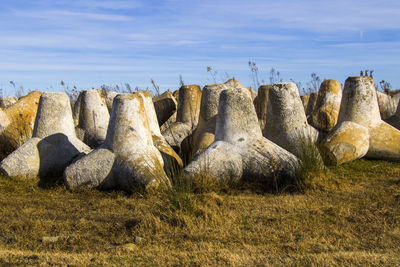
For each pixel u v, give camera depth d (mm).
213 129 7445
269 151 6027
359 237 3908
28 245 3902
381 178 6105
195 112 8641
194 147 7141
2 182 6176
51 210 5043
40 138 6645
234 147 6102
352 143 6949
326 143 6973
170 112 9617
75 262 3385
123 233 4129
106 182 5875
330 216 4484
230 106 6254
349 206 4777
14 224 4449
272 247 3680
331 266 3174
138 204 5145
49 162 6535
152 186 5574
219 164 5910
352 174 6379
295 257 3383
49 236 4109
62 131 6805
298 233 4031
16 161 6312
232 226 4250
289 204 4926
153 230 4156
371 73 7695
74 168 5914
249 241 3855
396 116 8680
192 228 4152
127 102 6062
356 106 7543
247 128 6211
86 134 7949
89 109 8016
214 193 5297
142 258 3457
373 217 4406
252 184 5828
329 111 8516
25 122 8000
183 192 4680
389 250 3557
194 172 5793
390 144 7141
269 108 7105
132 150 5914
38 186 6199
